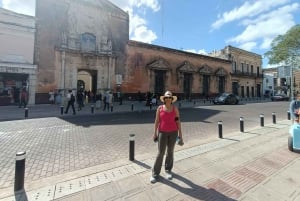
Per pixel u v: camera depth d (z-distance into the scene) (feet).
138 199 11.94
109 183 13.78
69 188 13.01
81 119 42.73
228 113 56.75
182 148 22.21
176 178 14.78
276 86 181.06
